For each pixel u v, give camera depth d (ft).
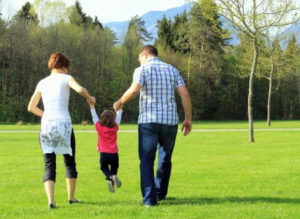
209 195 30.01
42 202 28.37
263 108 336.70
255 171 43.73
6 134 113.50
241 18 84.69
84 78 251.60
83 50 256.52
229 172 43.01
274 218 22.52
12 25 241.96
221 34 88.94
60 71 26.89
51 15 264.11
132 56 280.92
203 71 282.56
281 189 32.71
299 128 151.43
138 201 27.89
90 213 23.85
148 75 26.27
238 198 28.76
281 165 48.93
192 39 264.52
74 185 27.25
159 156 27.91
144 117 26.17
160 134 26.61
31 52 242.99
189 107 27.07
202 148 73.15
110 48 272.10
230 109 324.39
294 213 23.65
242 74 180.55
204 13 87.71
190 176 40.19
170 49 314.96
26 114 235.81
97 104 264.93
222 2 84.43
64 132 25.38
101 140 28.48
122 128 151.12
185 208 25.08
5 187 34.94
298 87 323.78
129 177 40.19
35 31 247.09
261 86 331.98
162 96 26.32
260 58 171.42
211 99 304.09
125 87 274.98
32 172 44.19
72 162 27.07
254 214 23.35
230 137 102.06
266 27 88.48
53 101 25.62
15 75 241.35
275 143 84.17
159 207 25.35
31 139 95.45
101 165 28.78
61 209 25.11
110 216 23.04
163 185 28.14
